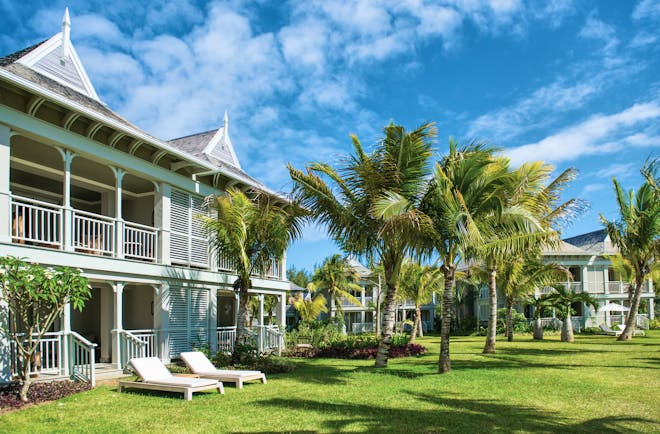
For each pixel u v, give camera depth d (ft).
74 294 32.04
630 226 88.07
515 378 41.19
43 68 46.21
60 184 53.52
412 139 43.70
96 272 41.42
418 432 23.44
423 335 143.43
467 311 166.50
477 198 43.21
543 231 42.06
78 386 35.19
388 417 26.55
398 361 57.57
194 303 54.70
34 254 35.73
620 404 30.40
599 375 43.24
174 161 52.54
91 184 52.65
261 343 63.05
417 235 42.09
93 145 42.11
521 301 107.55
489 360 56.95
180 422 25.29
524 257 76.18
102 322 50.67
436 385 37.50
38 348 37.35
